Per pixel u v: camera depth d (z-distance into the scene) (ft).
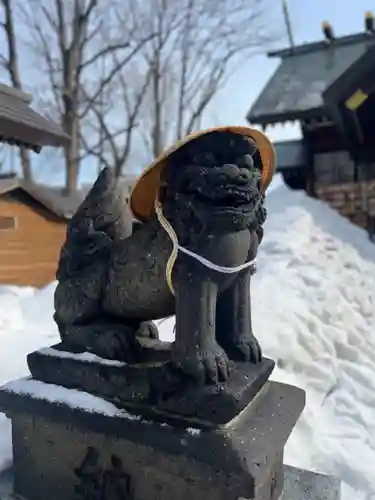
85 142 36.86
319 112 20.17
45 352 5.41
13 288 15.11
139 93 41.01
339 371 10.58
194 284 4.39
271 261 15.10
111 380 4.83
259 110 21.94
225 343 5.12
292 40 36.55
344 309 13.15
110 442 4.75
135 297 4.93
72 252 5.44
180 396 4.42
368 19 26.68
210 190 4.12
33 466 5.33
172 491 4.49
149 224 4.95
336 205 21.42
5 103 14.25
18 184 17.76
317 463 7.81
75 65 34.19
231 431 4.26
